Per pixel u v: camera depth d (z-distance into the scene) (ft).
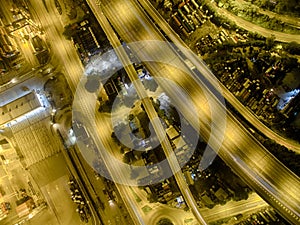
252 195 280.10
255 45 297.94
